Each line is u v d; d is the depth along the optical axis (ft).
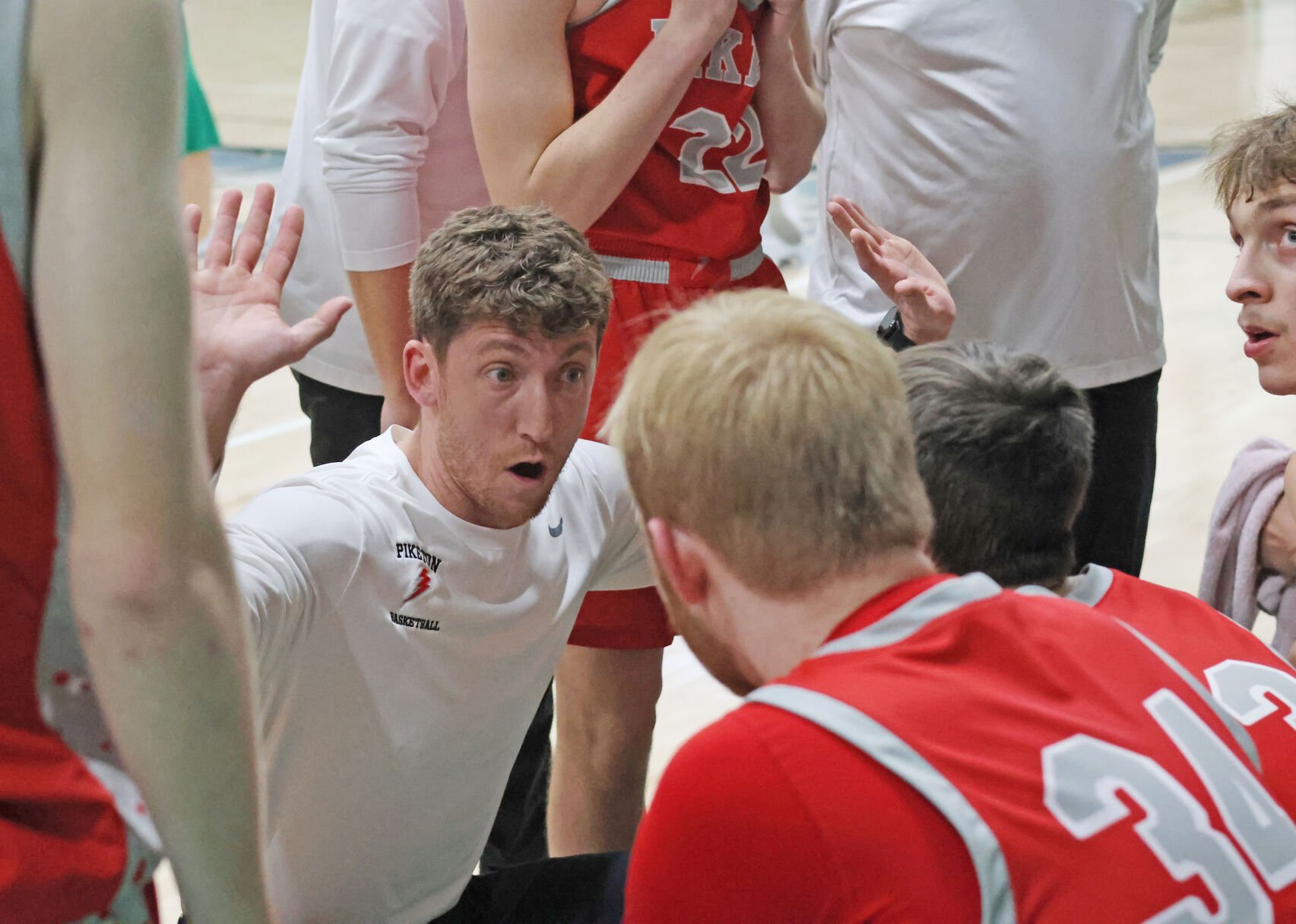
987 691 11.12
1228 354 59.41
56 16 7.99
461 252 16.65
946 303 22.71
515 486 17.15
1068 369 28.30
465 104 25.55
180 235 8.40
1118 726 11.27
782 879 10.57
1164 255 76.48
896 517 11.78
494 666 17.88
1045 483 14.35
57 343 8.02
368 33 23.81
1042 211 27.09
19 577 8.61
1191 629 14.56
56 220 7.98
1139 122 28.12
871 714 10.78
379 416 28.73
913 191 27.30
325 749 17.07
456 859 18.89
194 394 8.45
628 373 12.48
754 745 10.81
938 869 10.34
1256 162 19.72
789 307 12.14
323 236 27.48
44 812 8.77
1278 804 11.69
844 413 11.51
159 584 8.12
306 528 16.17
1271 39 143.13
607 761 24.26
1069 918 10.32
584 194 22.25
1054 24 26.45
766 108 25.23
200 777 8.49
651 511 12.17
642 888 11.44
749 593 11.91
